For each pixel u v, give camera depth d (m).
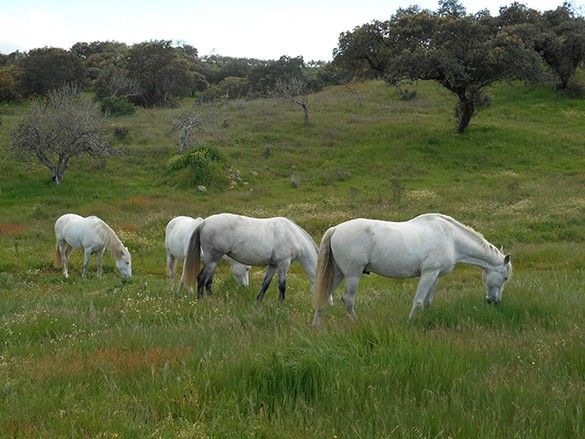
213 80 89.00
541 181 32.34
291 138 39.91
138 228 23.59
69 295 12.66
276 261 12.28
